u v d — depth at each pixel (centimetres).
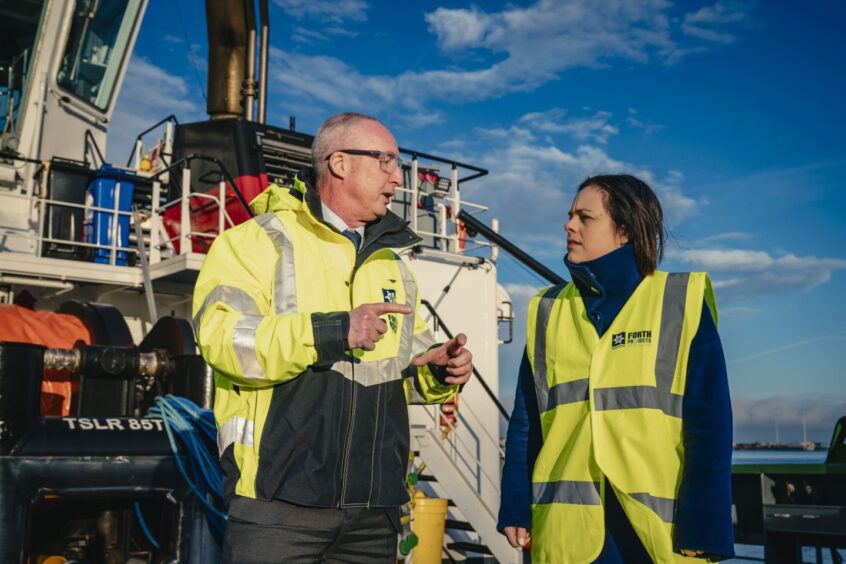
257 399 237
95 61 939
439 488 880
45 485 391
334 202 267
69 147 916
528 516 258
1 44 866
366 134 264
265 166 886
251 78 1023
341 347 213
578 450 239
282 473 230
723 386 225
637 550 226
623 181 252
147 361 509
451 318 913
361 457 244
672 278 241
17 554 380
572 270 250
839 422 654
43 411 541
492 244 953
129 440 421
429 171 1012
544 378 259
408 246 276
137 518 508
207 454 423
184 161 756
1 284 736
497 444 915
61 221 780
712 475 215
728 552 207
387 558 257
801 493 611
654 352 233
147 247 886
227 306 228
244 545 229
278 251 249
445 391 274
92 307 621
